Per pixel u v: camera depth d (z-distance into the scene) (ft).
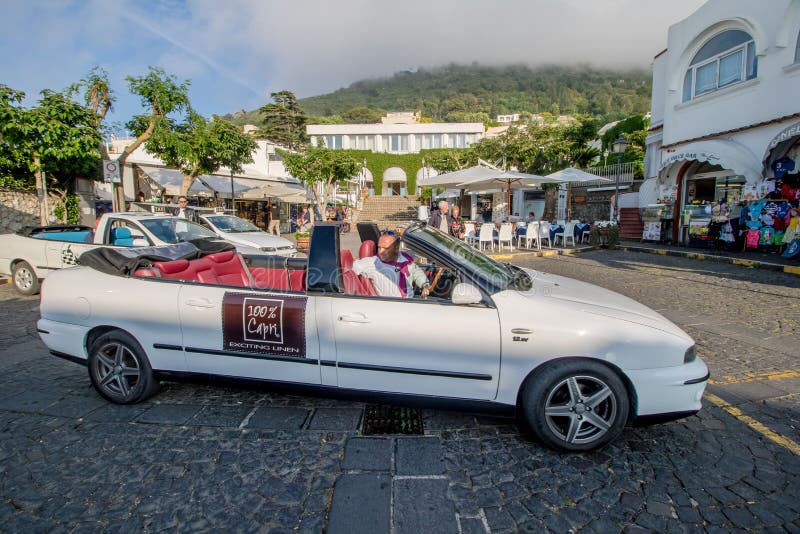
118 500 7.93
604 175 78.23
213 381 11.05
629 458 9.26
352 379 10.07
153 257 12.47
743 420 10.84
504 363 9.32
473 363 9.44
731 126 42.50
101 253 12.47
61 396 12.31
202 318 10.77
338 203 116.16
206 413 11.25
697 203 48.57
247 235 33.73
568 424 9.33
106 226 25.25
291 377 10.45
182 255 13.69
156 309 11.07
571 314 9.37
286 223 102.27
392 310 9.71
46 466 8.96
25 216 40.52
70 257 24.82
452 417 11.03
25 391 12.65
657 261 39.40
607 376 9.04
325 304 10.03
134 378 11.69
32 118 33.19
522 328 9.17
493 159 85.51
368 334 9.74
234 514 7.57
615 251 49.03
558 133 78.59
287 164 84.99
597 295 11.00
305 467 8.93
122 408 11.54
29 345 16.87
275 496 8.04
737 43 42.22
